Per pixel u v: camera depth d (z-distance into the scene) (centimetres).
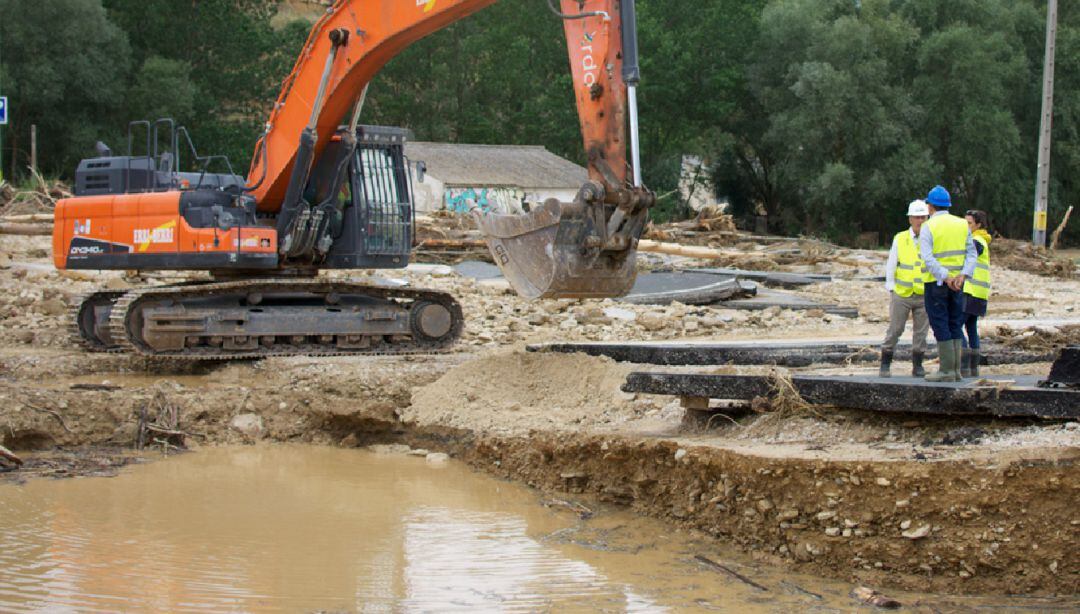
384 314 1455
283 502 958
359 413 1203
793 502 791
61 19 4644
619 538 862
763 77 6009
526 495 993
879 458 770
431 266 2323
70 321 1562
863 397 834
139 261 1399
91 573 754
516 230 1075
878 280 2500
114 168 1450
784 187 6262
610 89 1052
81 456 1114
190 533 859
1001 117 5350
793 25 5688
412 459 1135
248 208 1405
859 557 759
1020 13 5703
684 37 6062
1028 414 768
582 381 1184
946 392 789
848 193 5600
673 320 1766
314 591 729
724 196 6806
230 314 1380
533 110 6366
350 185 1442
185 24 5656
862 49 5375
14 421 1125
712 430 952
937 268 852
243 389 1243
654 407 1080
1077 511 710
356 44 1294
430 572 773
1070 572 711
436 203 4644
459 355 1438
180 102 5109
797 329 1766
